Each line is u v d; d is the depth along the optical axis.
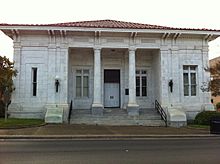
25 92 25.97
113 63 29.80
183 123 24.38
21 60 26.25
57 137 16.08
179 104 27.19
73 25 26.23
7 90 22.95
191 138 16.80
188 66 28.22
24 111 25.61
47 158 9.56
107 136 16.55
